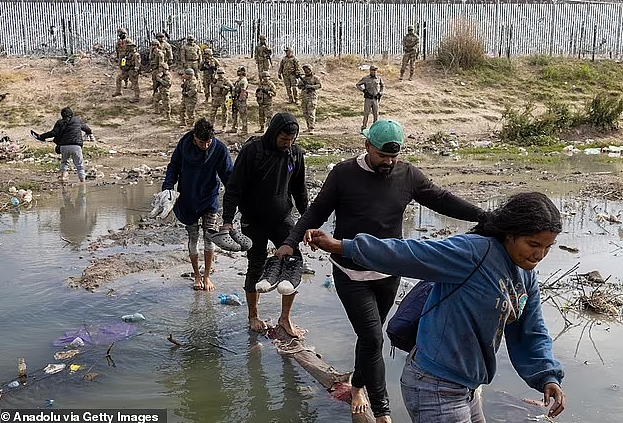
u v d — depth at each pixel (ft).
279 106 75.56
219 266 26.61
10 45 88.28
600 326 20.40
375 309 14.73
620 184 45.06
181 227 32.58
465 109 81.05
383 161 14.37
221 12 90.84
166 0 90.02
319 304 22.33
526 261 10.32
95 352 18.65
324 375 17.29
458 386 10.64
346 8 92.43
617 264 26.61
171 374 17.42
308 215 15.01
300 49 92.22
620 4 99.09
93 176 49.44
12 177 47.96
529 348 11.06
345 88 82.17
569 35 98.73
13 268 25.99
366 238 10.52
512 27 96.63
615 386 16.57
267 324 20.56
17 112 73.00
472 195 41.50
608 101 76.59
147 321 20.85
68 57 84.33
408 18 93.71
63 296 22.86
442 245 10.34
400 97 80.84
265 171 18.79
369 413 15.39
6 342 19.17
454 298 10.43
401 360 18.12
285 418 15.31
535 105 83.92
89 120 72.13
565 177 48.91
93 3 88.69
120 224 33.71
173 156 22.49
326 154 63.62
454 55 89.71
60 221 34.42
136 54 74.74
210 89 75.87
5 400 15.97
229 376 17.35
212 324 20.70
